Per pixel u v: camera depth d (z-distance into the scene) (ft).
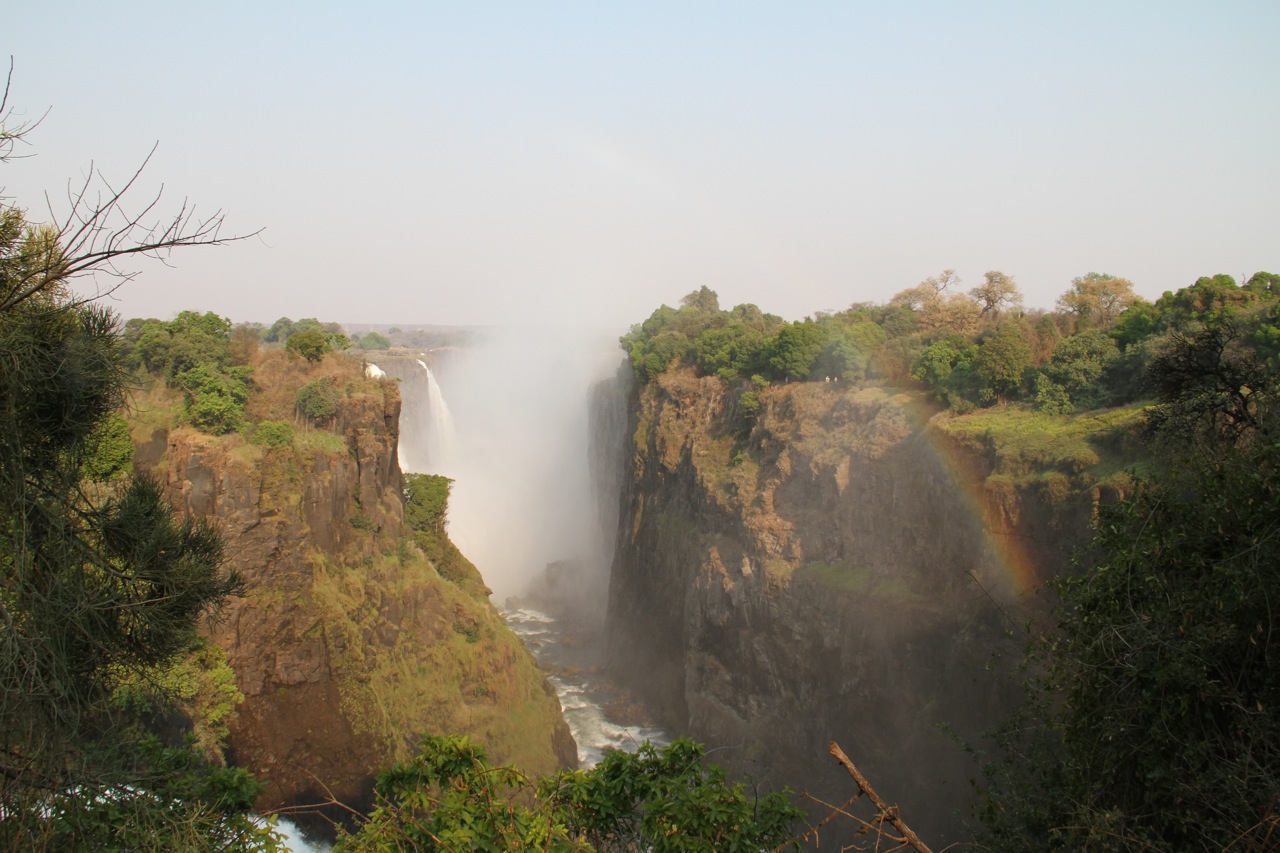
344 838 40.01
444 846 37.17
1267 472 42.98
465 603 174.70
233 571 55.52
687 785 41.96
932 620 150.51
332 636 144.46
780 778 164.55
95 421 48.88
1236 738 39.47
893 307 277.23
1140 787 43.29
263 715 135.54
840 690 165.27
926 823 137.49
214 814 42.09
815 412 200.75
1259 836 35.17
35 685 40.70
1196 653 40.75
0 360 42.32
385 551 169.89
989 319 252.21
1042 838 50.29
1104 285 250.57
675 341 275.80
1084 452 132.98
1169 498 47.75
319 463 155.43
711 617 197.88
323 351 179.22
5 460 43.60
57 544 44.98
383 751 143.13
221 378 152.46
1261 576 40.04
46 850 39.14
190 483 141.38
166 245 40.81
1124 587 46.06
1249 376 69.92
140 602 46.73
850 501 178.50
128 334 172.35
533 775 158.30
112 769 42.52
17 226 43.73
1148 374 80.48
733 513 206.49
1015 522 139.54
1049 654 60.70
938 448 164.04
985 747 132.16
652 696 219.00
